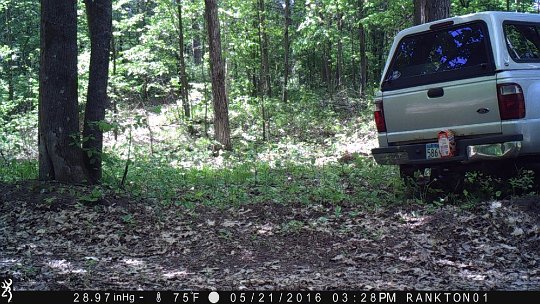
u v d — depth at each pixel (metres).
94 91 8.12
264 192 8.09
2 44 23.66
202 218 7.03
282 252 5.80
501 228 5.73
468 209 6.32
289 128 17.16
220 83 14.75
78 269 5.16
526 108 5.86
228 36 19.31
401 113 6.75
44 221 6.70
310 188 8.27
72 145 7.76
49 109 7.65
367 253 5.54
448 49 6.48
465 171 6.59
